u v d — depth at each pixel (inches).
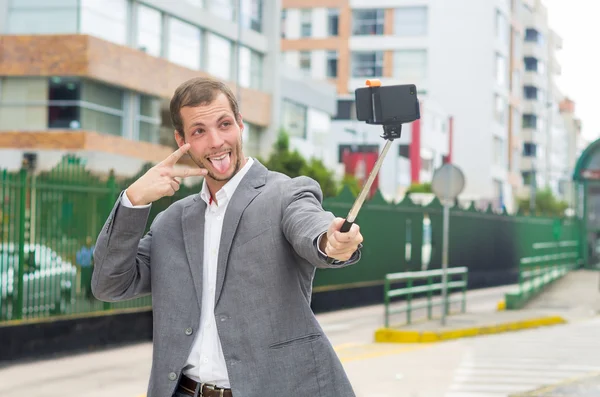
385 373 455.8
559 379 436.1
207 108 137.5
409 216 953.5
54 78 1311.5
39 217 522.6
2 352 491.8
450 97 2908.5
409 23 2906.0
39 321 516.4
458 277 1085.1
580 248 1354.6
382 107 126.4
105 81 1332.4
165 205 592.4
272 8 1804.9
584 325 733.3
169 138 1472.7
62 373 461.4
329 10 2910.9
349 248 121.8
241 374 134.6
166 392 139.1
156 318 141.7
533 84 3811.5
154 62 1437.0
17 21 1309.1
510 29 3161.9
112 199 571.2
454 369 470.0
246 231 137.5
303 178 139.9
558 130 4478.3
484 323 677.3
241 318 135.6
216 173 138.5
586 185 1358.3
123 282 143.5
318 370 136.9
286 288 136.5
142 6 1423.5
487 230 1192.8
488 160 2898.6
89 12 1314.0
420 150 2568.9
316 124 2069.4
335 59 2906.0
